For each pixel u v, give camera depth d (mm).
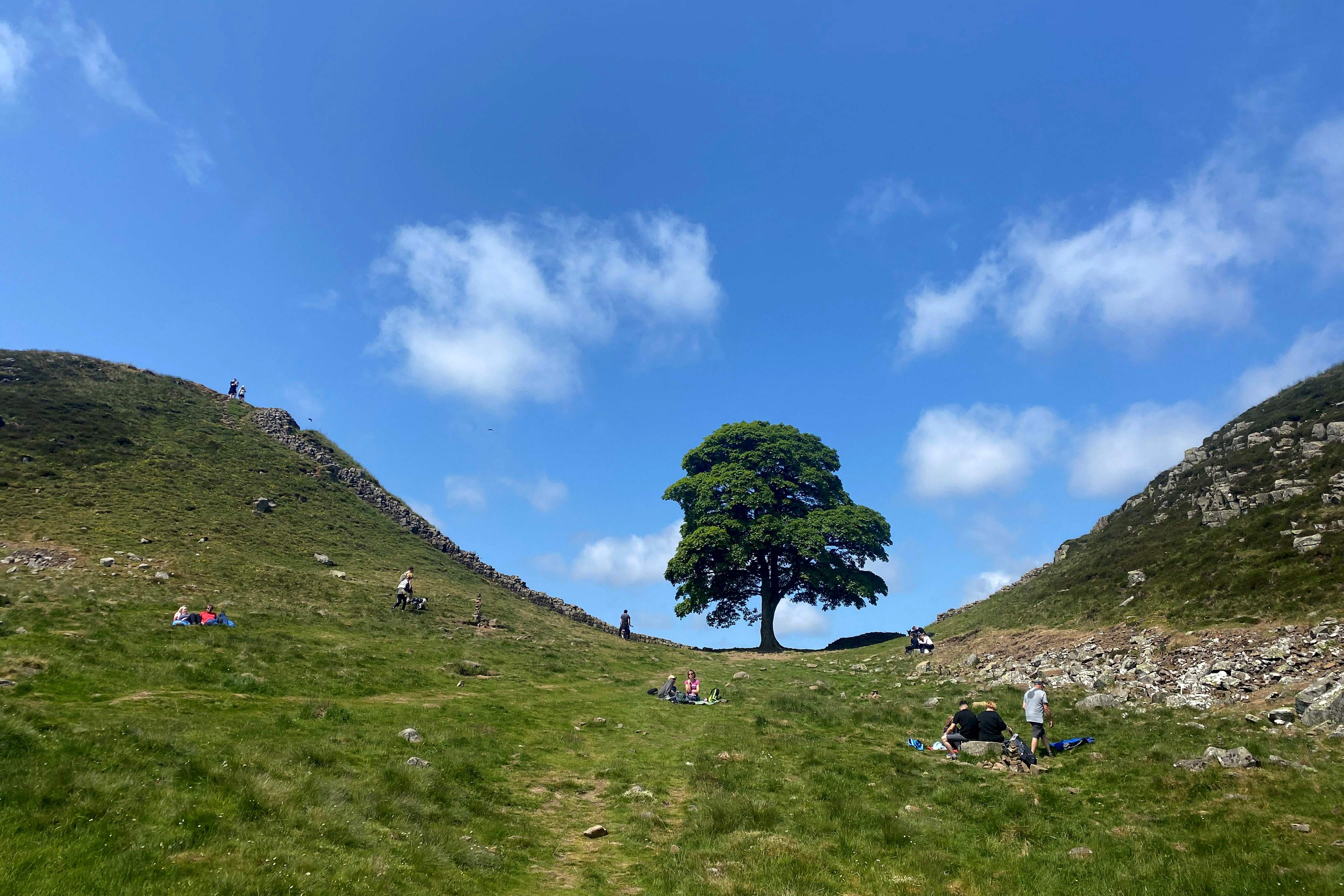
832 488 65062
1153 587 33781
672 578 62531
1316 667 20812
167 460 53250
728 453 66375
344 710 18219
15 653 18750
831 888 10750
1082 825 12930
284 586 37219
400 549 56312
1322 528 29266
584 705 24938
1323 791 12766
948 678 32031
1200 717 19266
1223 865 10500
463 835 11930
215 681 19984
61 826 8922
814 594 63875
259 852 9188
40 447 48188
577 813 14383
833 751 18828
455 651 32031
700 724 22859
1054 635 34656
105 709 15133
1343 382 41719
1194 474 43344
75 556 33906
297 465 62594
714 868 11414
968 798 14617
